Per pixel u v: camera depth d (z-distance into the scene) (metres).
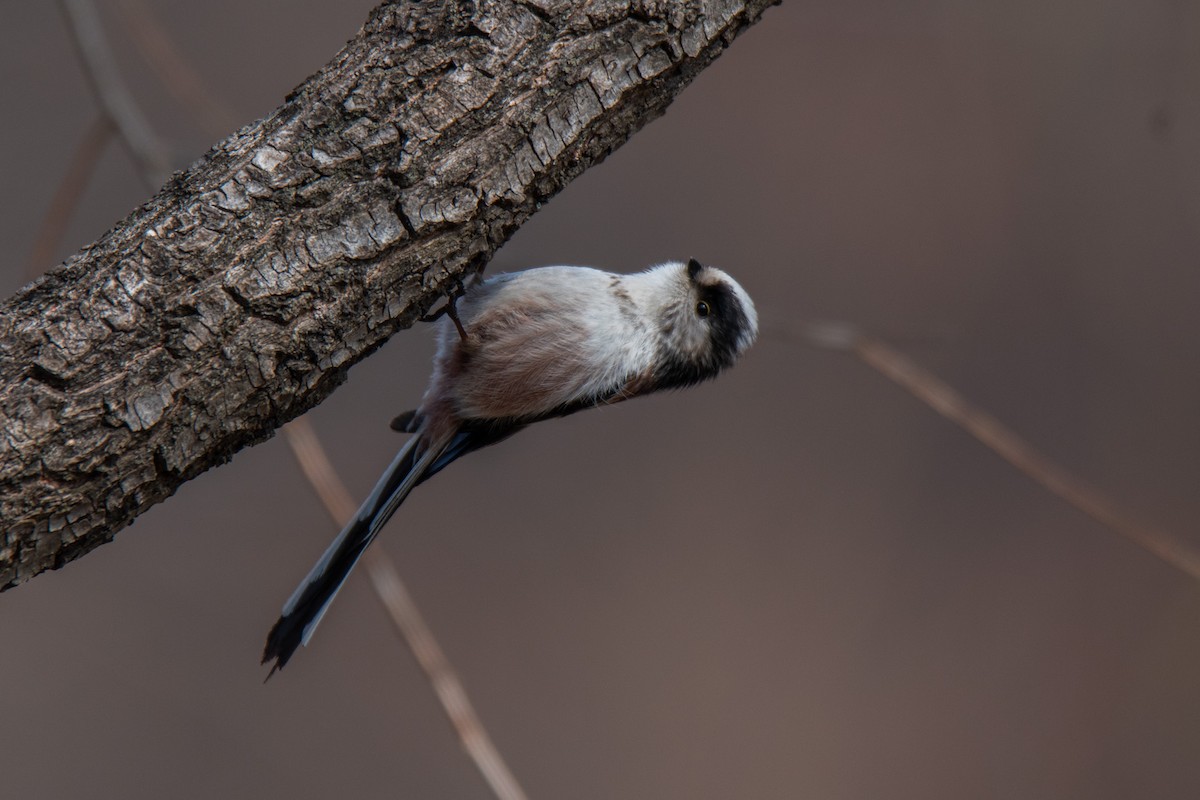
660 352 7.17
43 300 3.85
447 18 4.56
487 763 5.84
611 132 4.79
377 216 4.27
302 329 4.09
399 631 6.07
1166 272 16.45
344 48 4.54
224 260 4.00
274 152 4.22
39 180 13.70
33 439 3.64
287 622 5.84
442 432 6.79
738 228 16.52
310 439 6.29
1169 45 16.98
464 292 6.42
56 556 3.75
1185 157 16.75
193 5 15.43
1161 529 14.67
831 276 16.31
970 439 15.65
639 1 4.74
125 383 3.78
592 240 16.03
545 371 6.70
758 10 5.05
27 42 14.27
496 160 4.48
